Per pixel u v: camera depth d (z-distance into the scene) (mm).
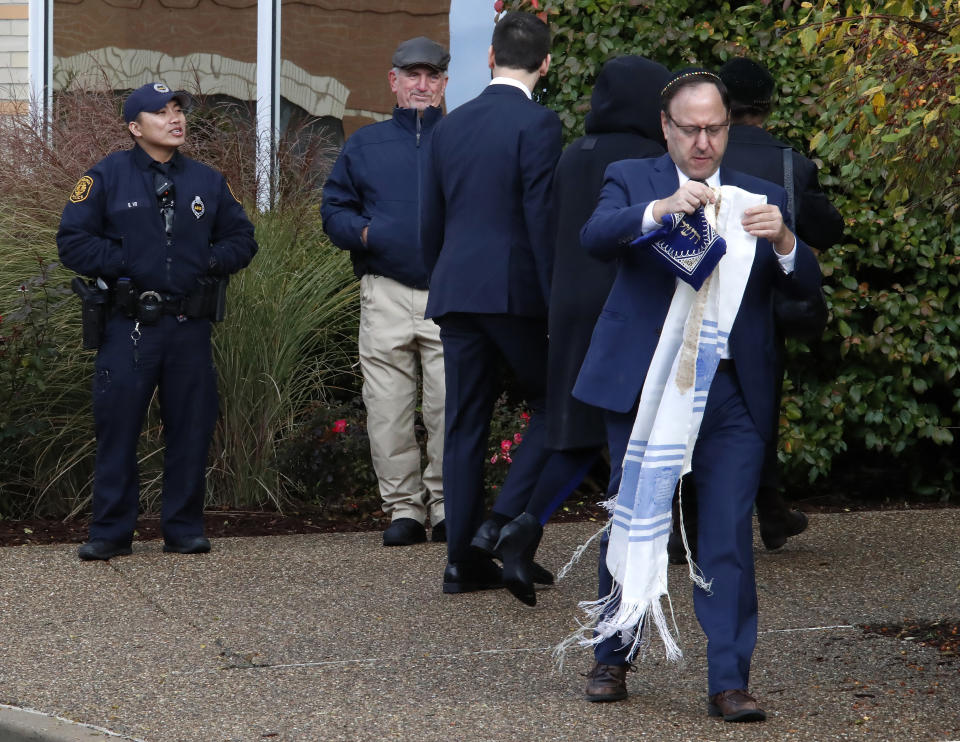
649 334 7867
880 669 8852
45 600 10727
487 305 10719
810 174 10961
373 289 12953
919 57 8562
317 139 18094
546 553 12336
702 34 14094
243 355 14352
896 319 13883
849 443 14930
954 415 14617
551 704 8273
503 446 14430
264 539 13109
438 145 11148
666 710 8141
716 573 7848
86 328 11984
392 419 12945
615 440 8141
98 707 8242
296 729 7848
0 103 19094
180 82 21344
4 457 14180
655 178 7898
